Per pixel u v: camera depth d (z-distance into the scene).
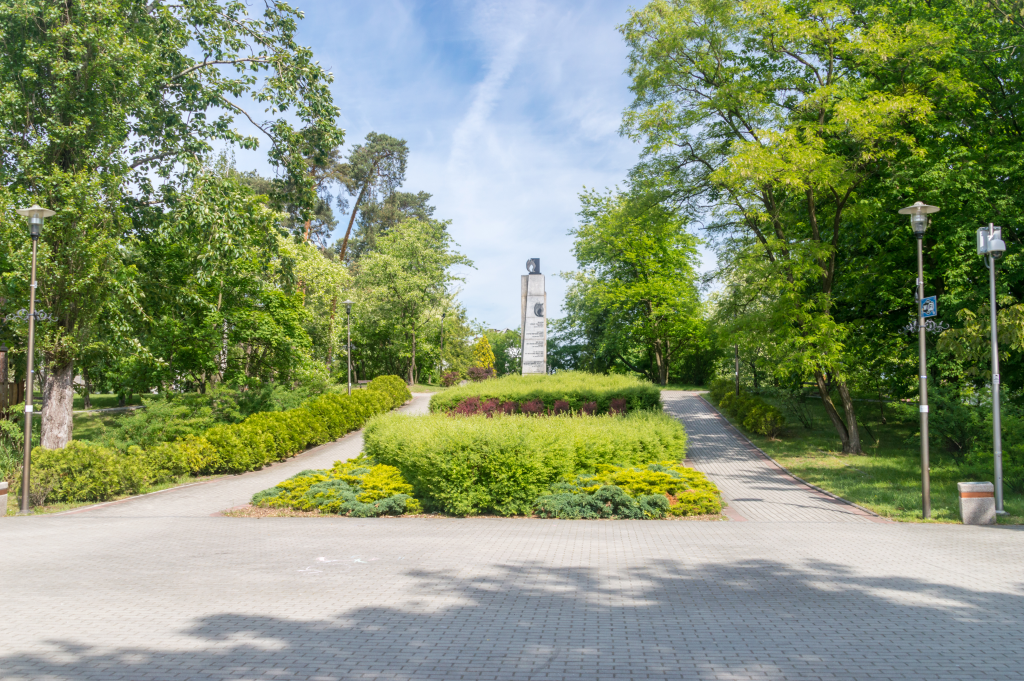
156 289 23.41
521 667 4.76
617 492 12.14
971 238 18.89
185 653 5.06
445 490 12.38
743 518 12.20
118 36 19.17
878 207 20.91
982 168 18.95
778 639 5.37
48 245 17.83
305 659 4.93
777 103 22.28
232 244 20.66
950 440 18.66
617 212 26.11
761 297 21.28
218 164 26.05
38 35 19.03
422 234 52.72
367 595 6.68
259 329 27.69
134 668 4.75
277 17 22.94
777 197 22.17
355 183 56.16
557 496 12.38
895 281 22.20
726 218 23.12
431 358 55.66
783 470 18.56
